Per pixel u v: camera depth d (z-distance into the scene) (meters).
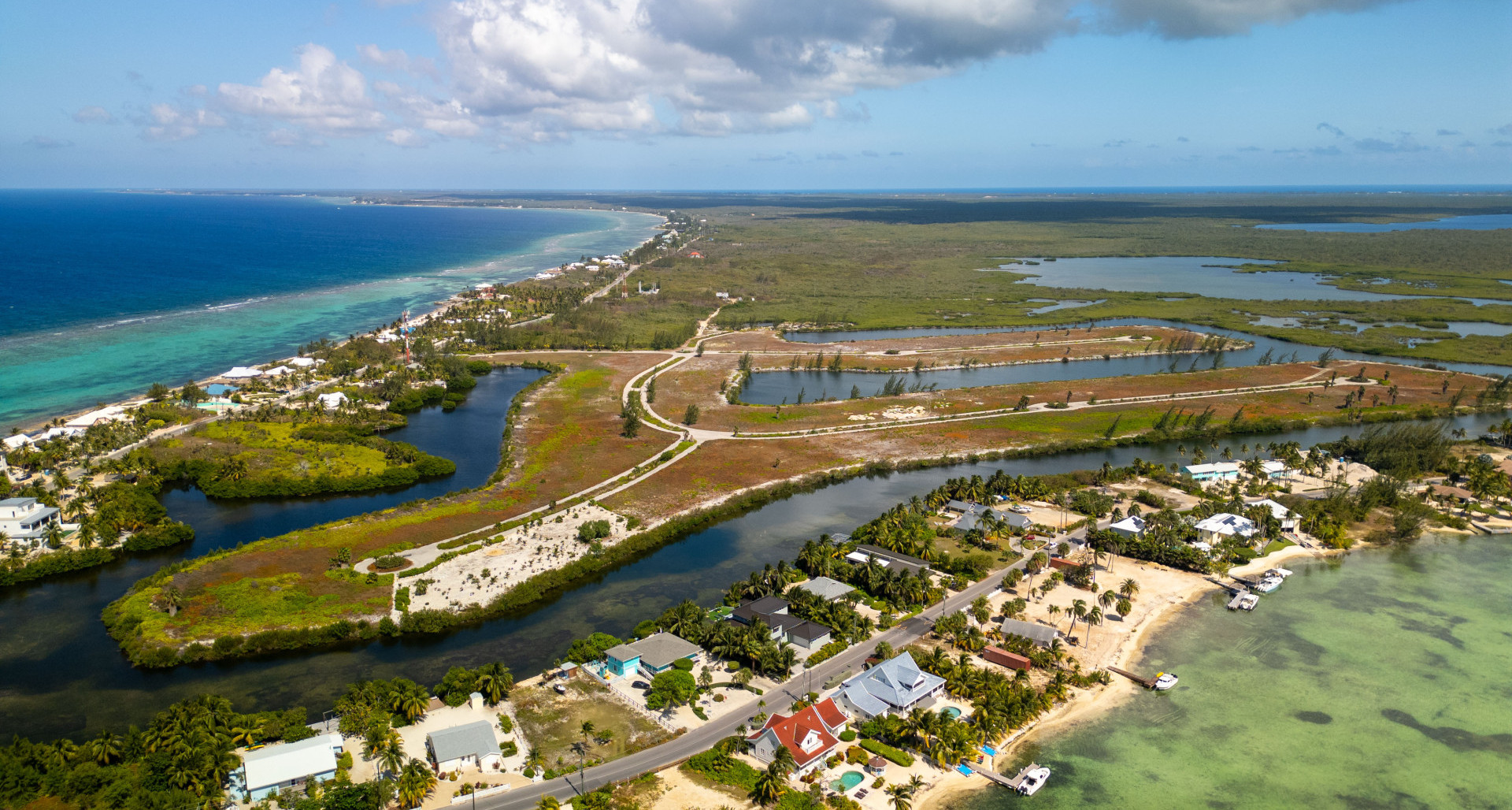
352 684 118.75
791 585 151.00
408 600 143.38
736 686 123.00
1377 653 138.12
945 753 108.12
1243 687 127.50
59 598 148.00
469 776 101.69
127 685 121.88
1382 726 118.88
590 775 102.25
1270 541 182.00
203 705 107.44
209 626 133.62
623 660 124.44
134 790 94.94
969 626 139.50
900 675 120.31
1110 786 104.75
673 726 112.69
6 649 130.75
